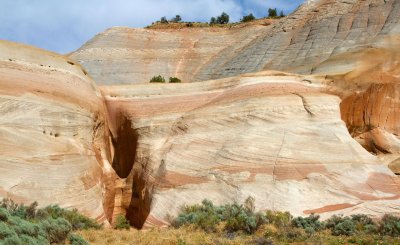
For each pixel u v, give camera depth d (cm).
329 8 5628
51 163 2580
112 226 2798
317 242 1864
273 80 3312
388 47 4053
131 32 7762
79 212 2506
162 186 2739
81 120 2941
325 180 2544
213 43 7650
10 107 2666
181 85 3531
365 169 2625
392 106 3216
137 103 3419
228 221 2169
